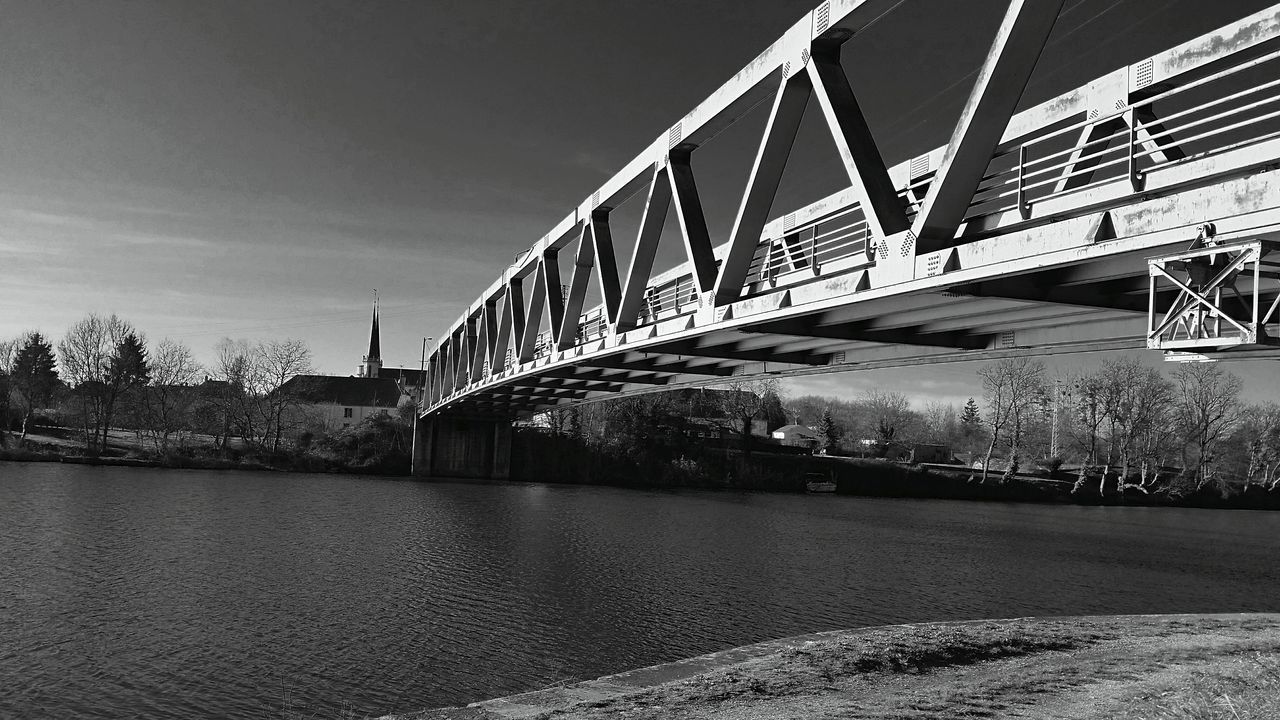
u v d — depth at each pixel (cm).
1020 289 1198
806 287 1441
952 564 4347
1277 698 1089
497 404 6712
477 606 2969
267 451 9350
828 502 8056
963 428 15400
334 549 4041
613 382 3684
